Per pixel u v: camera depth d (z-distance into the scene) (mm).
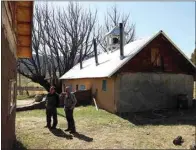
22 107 20750
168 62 20672
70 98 12461
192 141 10812
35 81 38281
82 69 27641
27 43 11641
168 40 20266
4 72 6480
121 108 18719
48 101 13266
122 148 9953
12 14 8102
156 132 12617
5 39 6562
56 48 37781
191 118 16328
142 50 19781
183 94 20516
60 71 38094
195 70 21359
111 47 26844
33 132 12484
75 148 9953
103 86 20609
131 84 19203
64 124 14312
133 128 13633
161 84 20297
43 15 37531
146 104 19641
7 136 7535
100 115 17484
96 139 11281
